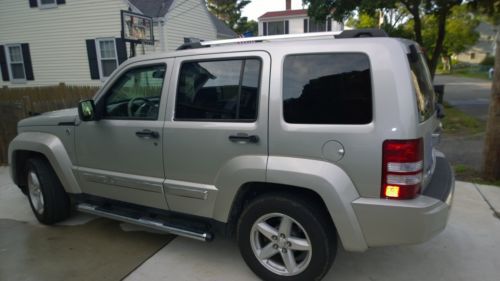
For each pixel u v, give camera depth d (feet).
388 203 7.57
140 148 10.56
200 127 9.44
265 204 8.83
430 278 9.70
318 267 8.54
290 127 8.27
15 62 53.42
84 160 11.98
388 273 9.96
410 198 7.59
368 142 7.57
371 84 7.59
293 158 8.30
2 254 11.38
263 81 8.63
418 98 7.92
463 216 13.34
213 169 9.43
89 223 13.60
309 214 8.38
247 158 8.83
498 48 16.03
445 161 10.75
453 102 49.73
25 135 13.42
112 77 11.25
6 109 22.31
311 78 8.18
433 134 9.54
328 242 8.46
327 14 40.57
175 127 9.84
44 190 12.85
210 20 58.54
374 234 7.88
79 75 49.60
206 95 9.52
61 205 13.20
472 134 28.53
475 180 17.19
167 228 10.44
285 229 8.82
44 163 13.05
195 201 9.86
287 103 8.37
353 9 38.99
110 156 11.27
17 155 14.10
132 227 13.19
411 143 7.36
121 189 11.26
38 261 10.93
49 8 48.80
